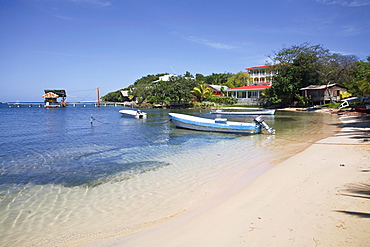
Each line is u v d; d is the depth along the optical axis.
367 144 13.57
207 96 75.19
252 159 12.10
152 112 56.69
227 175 9.60
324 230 4.85
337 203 6.11
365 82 31.80
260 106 60.34
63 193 8.23
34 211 6.93
